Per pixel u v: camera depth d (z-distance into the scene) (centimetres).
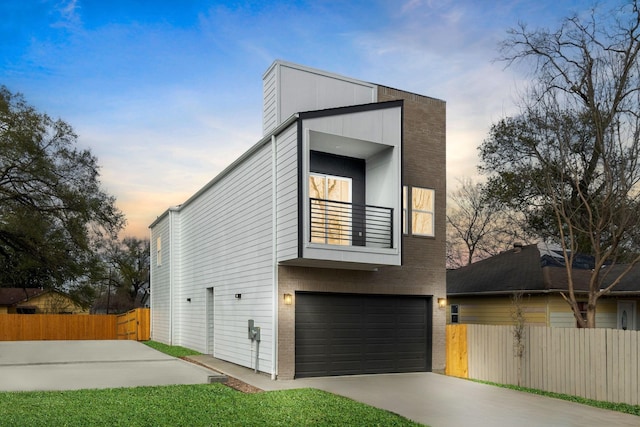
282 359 1238
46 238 2998
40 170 2698
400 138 1323
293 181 1204
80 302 3378
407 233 1445
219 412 854
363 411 880
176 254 2222
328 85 1516
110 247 4859
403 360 1413
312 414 852
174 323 2164
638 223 1258
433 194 1508
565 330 1143
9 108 2656
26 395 966
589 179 1436
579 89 1400
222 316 1644
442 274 1484
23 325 2688
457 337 1427
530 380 1210
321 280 1307
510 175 2433
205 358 1678
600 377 1062
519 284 1820
